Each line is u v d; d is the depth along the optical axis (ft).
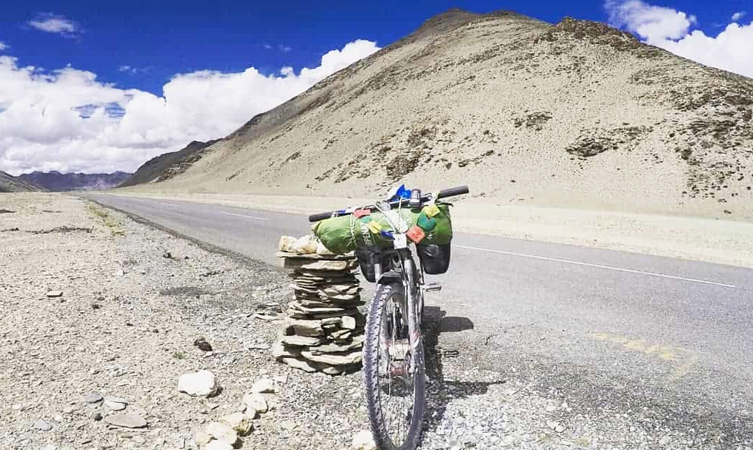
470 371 15.81
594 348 17.74
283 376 15.24
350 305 16.51
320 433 12.01
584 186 204.44
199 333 18.99
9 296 22.98
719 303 23.66
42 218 70.33
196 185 476.95
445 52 465.88
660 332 19.43
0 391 13.14
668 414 13.02
